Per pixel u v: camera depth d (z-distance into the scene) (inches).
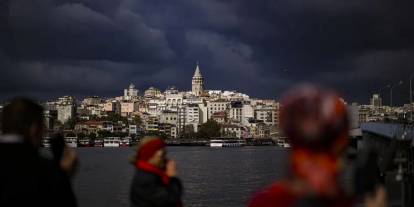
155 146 409.7
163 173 412.2
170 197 404.2
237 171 4557.1
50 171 267.9
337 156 153.8
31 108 281.4
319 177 151.4
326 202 151.3
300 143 153.0
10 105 281.0
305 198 152.3
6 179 258.7
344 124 151.6
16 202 256.5
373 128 2311.8
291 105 154.3
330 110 151.2
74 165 316.2
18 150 264.1
